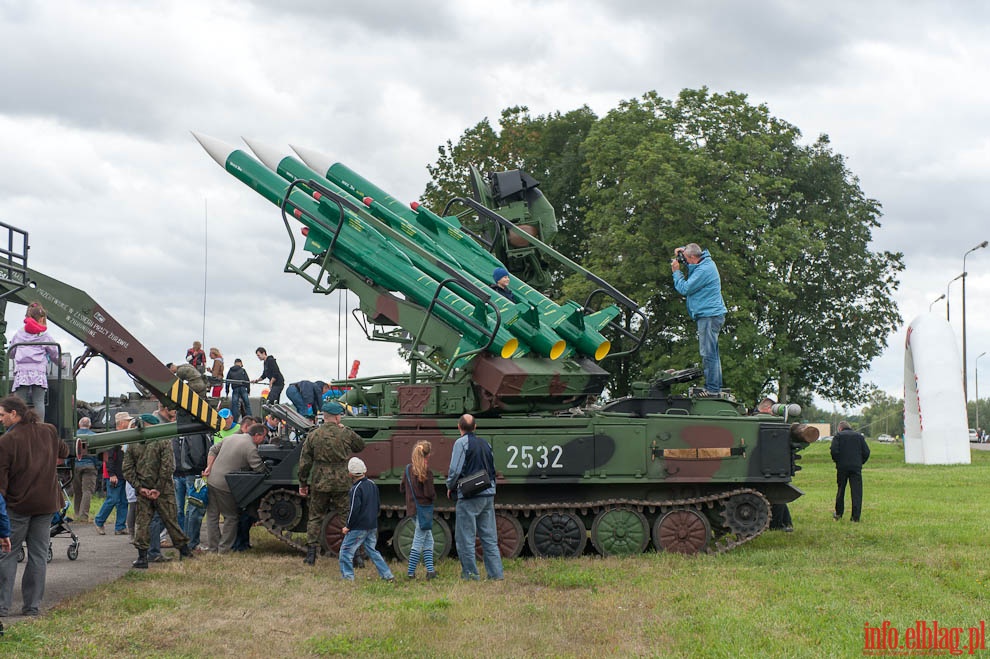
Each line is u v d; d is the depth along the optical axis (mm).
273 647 7660
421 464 10578
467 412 12305
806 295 36312
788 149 35281
